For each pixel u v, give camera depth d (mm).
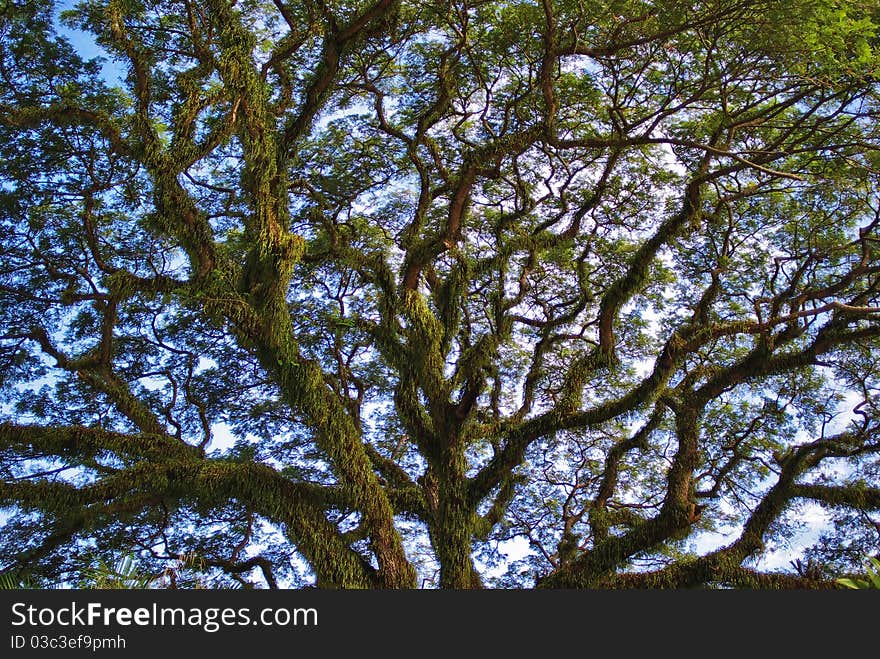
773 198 16172
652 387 13414
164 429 15430
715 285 15328
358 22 13539
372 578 12484
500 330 14781
